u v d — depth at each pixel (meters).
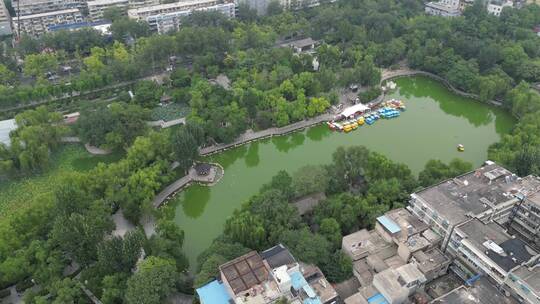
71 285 154.62
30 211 182.25
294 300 137.25
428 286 155.12
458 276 160.50
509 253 147.75
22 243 172.88
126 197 197.25
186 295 163.00
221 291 142.50
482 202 172.75
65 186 182.12
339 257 161.88
